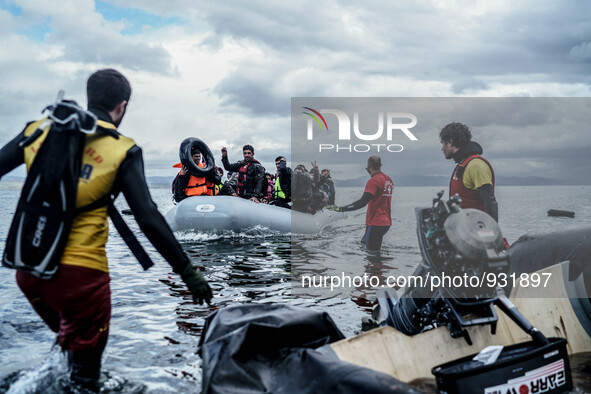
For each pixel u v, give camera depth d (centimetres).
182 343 251
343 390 153
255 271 453
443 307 200
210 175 872
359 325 267
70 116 169
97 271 182
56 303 177
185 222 742
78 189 174
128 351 239
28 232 168
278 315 201
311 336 199
